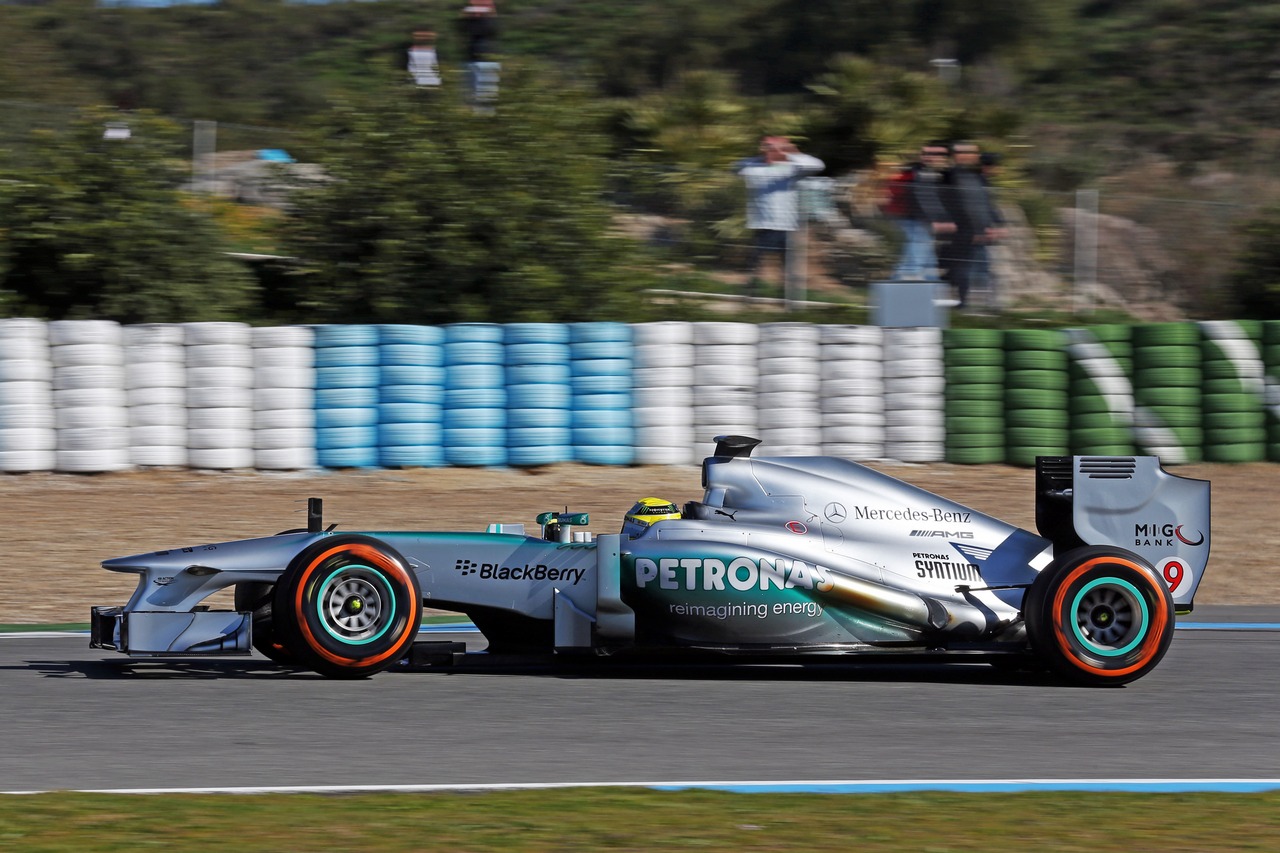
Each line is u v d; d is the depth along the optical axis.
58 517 40.78
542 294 53.91
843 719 21.95
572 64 118.81
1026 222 59.75
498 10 127.25
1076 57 116.56
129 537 39.22
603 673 25.69
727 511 25.30
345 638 23.41
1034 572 25.53
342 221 54.88
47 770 18.16
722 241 56.50
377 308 53.81
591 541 26.09
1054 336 49.06
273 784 17.55
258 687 23.56
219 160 58.00
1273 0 118.44
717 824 15.85
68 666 25.59
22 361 44.03
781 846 15.12
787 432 47.22
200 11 125.88
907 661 25.66
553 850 14.85
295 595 23.23
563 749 19.62
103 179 53.78
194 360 45.34
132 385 45.06
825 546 25.11
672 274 56.53
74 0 121.06
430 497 43.28
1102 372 49.09
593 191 56.19
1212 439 50.00
